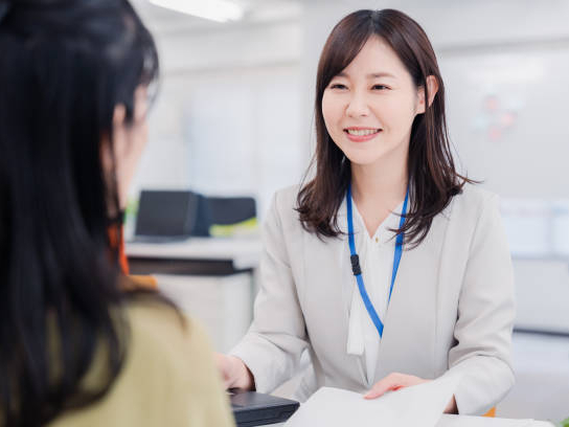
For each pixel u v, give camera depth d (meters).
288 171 6.95
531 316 4.76
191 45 7.18
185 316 0.46
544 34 4.66
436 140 1.19
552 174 4.64
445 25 4.95
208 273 3.83
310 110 5.38
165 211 4.38
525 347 4.27
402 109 1.10
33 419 0.41
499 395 1.05
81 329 0.41
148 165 7.45
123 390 0.42
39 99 0.40
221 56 7.04
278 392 2.43
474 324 1.12
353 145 1.12
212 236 4.60
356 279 1.21
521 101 4.72
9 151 0.40
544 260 4.69
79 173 0.42
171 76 7.37
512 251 4.80
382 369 1.18
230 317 3.83
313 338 1.25
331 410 0.89
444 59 4.98
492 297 1.12
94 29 0.41
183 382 0.43
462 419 0.90
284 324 1.27
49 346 0.41
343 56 1.09
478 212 1.17
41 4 0.41
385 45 1.08
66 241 0.41
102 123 0.42
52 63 0.40
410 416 0.84
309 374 1.38
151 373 0.42
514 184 4.77
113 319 0.42
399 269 1.17
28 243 0.40
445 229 1.17
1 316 0.40
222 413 0.46
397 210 1.21
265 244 1.34
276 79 6.89
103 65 0.41
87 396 0.41
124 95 0.43
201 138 7.31
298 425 0.85
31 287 0.40
